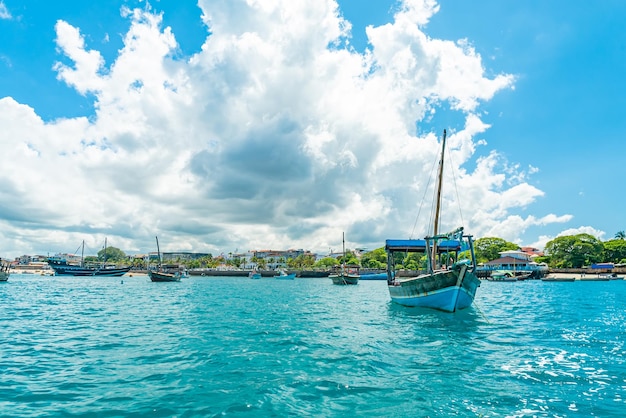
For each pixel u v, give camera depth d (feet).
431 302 81.76
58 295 143.23
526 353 42.14
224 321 69.92
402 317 74.59
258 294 158.10
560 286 234.17
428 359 39.47
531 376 33.04
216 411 25.13
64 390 29.58
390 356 40.91
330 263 555.28
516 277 328.08
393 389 29.73
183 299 127.34
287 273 456.86
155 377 33.14
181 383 31.37
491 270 354.13
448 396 28.04
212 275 512.22
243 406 26.05
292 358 40.09
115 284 254.06
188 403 26.66
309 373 34.30
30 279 329.52
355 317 75.15
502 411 25.09
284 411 25.16
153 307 98.02
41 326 63.77
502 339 50.62
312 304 107.55
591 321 68.28
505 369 35.42
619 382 31.24
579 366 36.37
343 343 48.19
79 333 56.29
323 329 59.77
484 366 36.52
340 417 24.16
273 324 65.57
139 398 27.71
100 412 25.03
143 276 432.66
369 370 35.29
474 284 82.28
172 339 51.11
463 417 24.14
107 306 100.63
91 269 393.50
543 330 58.03
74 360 39.37
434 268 96.07
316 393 28.78
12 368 36.17
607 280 313.53
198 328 61.11
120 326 63.62
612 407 25.70
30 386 30.58
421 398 27.61
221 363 37.99
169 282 304.91
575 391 29.04
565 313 81.76
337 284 273.13
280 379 32.45
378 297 139.13
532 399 27.30
